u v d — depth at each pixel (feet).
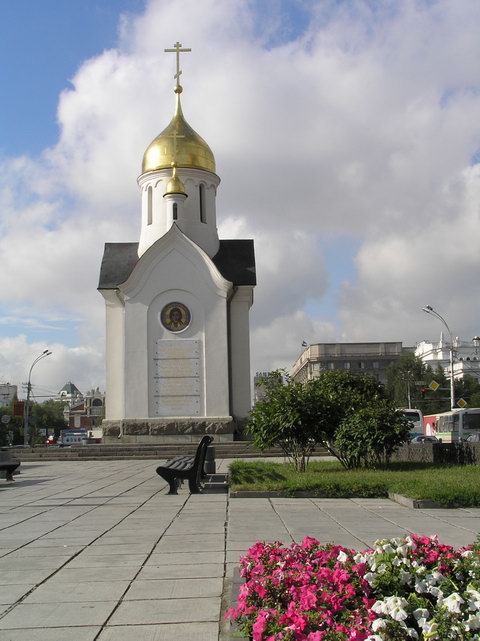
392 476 53.98
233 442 109.81
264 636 16.26
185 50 134.51
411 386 271.08
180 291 116.78
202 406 114.21
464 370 328.08
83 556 29.99
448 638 15.56
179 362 115.14
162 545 32.01
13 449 106.52
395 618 16.08
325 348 333.01
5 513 44.47
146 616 21.22
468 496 42.91
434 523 36.65
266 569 20.48
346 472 61.05
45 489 60.13
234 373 120.26
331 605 17.33
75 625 20.52
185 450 106.32
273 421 65.05
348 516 39.78
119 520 40.24
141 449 106.73
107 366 120.57
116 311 122.31
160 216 126.21
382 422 63.62
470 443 66.23
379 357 331.57
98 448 106.93
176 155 127.24
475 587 17.95
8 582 25.63
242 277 122.11
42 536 35.27
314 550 22.15
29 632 19.97
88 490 58.34
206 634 19.54
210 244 126.93
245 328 121.70
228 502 47.55
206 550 30.55
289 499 48.39
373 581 18.74
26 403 210.18
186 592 23.70
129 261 127.54
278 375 117.80
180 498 50.85
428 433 171.32
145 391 114.21
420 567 19.04
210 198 129.70
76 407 488.44
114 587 24.58
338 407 66.74
